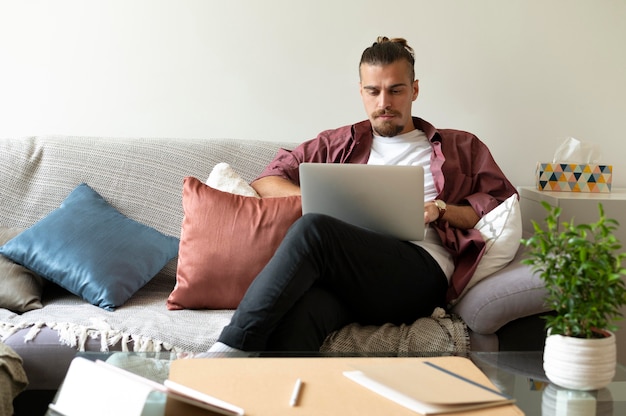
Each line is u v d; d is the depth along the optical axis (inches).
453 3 106.9
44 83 103.1
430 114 108.6
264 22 105.3
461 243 82.0
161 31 104.3
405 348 71.4
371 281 75.2
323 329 70.3
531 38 108.2
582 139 110.3
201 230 83.0
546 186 103.9
